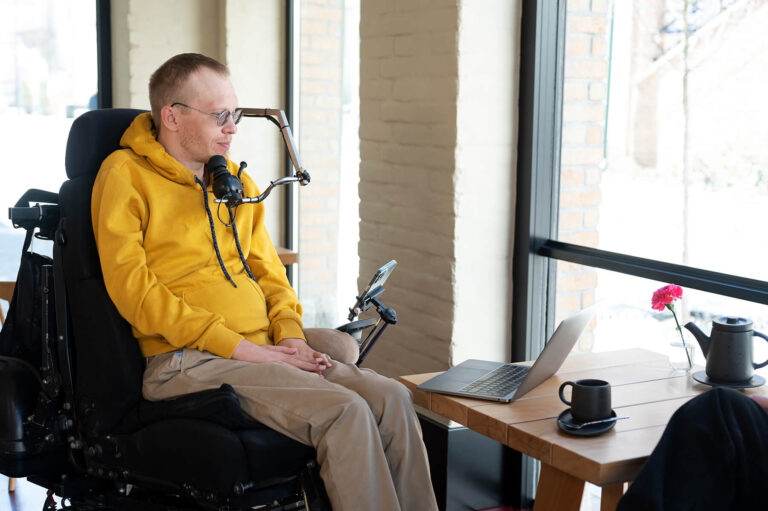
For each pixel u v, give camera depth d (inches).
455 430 108.8
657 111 97.2
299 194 156.4
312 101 152.8
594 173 105.3
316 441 72.2
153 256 82.3
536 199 110.3
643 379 78.0
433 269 112.0
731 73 88.8
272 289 90.9
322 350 86.8
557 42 108.3
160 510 76.6
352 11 143.7
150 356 80.7
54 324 79.3
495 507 113.0
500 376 78.5
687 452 56.5
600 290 104.8
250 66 158.2
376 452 72.3
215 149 85.7
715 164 91.1
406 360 118.3
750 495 55.8
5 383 78.3
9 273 154.9
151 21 152.8
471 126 107.4
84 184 80.6
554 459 61.2
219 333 79.7
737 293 87.9
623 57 100.5
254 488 71.2
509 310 113.9
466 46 105.5
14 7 150.6
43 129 155.6
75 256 77.9
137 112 87.9
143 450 74.2
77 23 155.9
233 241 88.0
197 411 72.2
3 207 153.4
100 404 77.1
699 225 93.2
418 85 112.0
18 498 106.3
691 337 80.9
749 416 57.1
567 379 77.9
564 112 108.4
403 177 116.3
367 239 124.3
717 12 90.0
